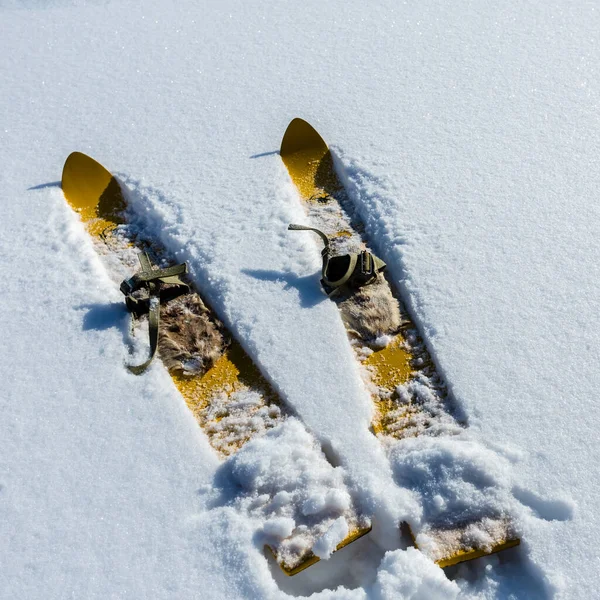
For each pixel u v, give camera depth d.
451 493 1.96
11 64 4.48
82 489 2.12
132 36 4.66
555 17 4.34
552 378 2.28
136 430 2.28
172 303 2.71
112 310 2.72
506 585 1.83
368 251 2.88
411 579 1.76
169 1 5.06
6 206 3.29
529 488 1.97
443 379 2.36
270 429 2.24
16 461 2.21
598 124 3.39
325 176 3.35
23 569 1.94
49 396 2.41
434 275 2.68
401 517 1.95
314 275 2.74
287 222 3.00
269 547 1.96
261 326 2.57
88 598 1.86
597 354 2.34
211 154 3.50
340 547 1.92
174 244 2.99
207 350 2.54
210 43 4.48
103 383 2.44
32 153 3.65
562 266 2.67
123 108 3.94
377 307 2.58
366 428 2.22
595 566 1.80
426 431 2.21
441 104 3.66
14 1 5.25
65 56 4.52
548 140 3.32
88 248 3.04
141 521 2.03
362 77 3.97
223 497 2.07
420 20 4.46
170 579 1.89
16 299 2.79
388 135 3.47
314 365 2.42
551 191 3.02
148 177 3.38
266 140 3.56
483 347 2.40
